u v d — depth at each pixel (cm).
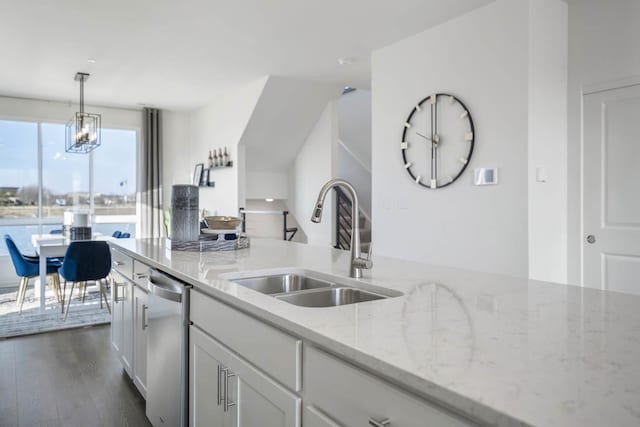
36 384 295
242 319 142
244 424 142
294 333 119
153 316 222
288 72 532
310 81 575
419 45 404
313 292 166
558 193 346
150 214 721
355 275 178
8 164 647
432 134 389
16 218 652
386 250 436
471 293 149
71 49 449
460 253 368
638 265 321
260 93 558
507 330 107
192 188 276
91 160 703
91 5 350
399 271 194
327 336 101
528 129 321
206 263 219
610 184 333
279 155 668
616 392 72
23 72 527
